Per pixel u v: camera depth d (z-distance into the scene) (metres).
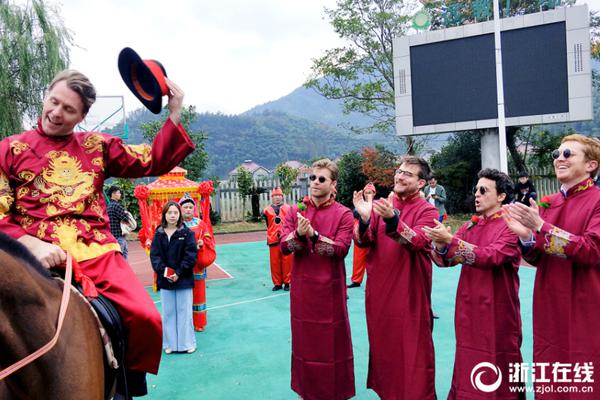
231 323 6.03
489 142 14.41
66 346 1.80
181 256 4.96
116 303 2.12
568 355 2.71
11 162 2.07
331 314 3.53
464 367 3.15
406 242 3.19
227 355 4.88
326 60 19.80
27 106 13.98
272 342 5.26
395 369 3.35
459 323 3.22
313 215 3.77
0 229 2.01
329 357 3.52
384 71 19.80
